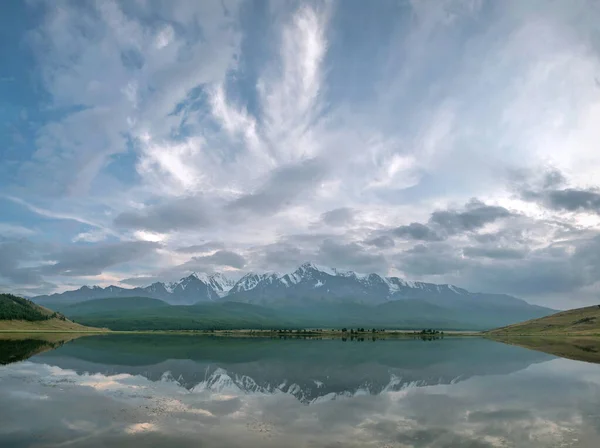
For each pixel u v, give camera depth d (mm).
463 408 52375
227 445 37625
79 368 91000
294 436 40406
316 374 83438
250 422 45656
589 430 42062
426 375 82188
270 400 57750
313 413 49844
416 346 176375
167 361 107438
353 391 64812
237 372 86250
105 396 60031
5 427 43344
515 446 37000
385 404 55125
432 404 54969
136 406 53469
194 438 39719
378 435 40625
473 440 38812
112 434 41094
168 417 47812
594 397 59500
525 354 128875
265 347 169000
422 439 39250
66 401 56344
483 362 105688
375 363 104125
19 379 74688
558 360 109688
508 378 77938
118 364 99688
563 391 64375
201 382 73062
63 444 38031
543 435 40312
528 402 56094
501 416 48000
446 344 192000
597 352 134625
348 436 40344
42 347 148750
